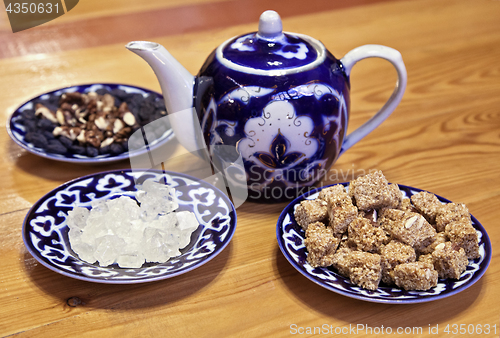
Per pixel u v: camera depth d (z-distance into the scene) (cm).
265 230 52
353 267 45
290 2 104
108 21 93
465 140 64
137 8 99
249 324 44
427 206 50
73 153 59
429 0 107
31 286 46
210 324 44
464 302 45
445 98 72
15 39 85
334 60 52
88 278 44
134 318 44
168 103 52
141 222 49
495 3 105
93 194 53
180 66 51
